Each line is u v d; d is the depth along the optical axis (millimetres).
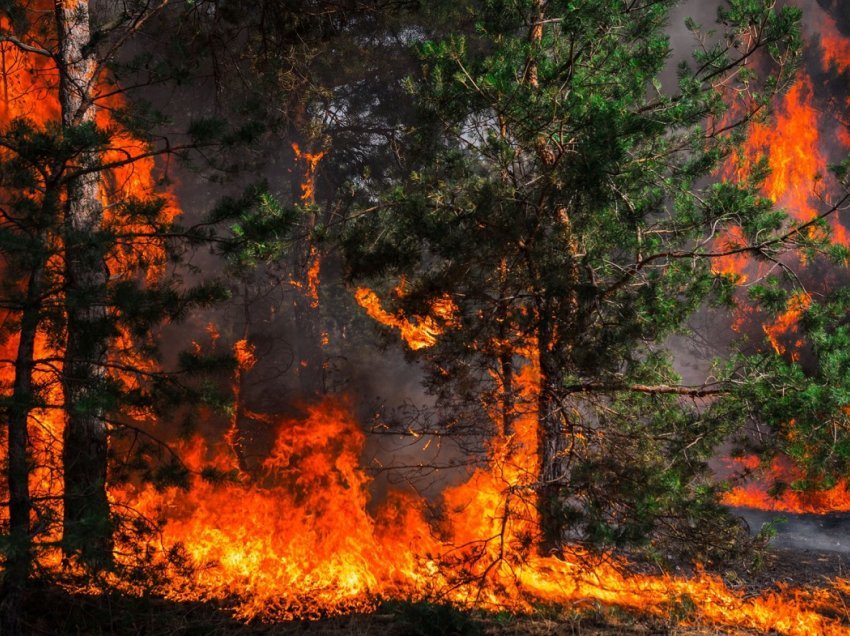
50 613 6836
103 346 7281
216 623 7613
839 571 10586
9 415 6258
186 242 7617
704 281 10141
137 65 9320
